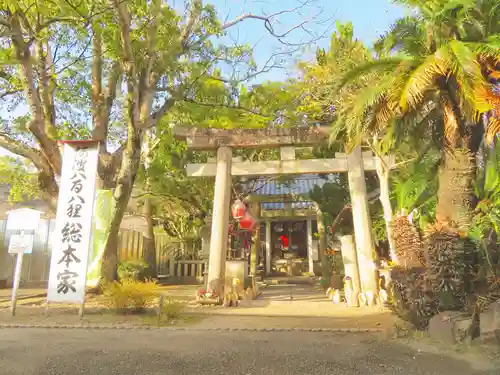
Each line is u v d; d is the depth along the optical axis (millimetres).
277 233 24422
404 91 6176
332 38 11969
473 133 6852
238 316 8086
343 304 9961
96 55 12906
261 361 4551
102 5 9930
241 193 16719
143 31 11375
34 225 8328
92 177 8508
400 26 7336
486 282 6070
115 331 6438
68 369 4230
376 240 13586
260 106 14078
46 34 10664
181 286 16156
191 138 11656
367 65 7137
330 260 16203
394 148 9250
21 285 15344
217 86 12500
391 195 11922
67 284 7902
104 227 11758
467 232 6355
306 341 5652
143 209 19594
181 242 19781
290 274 22969
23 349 5117
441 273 6164
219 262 10625
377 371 4219
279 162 11461
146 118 11383
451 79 6703
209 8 11133
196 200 17859
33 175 15148
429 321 5875
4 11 9195
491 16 6566
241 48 11836
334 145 13031
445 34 6742
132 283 8562
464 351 5039
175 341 5664
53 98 12867
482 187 7566
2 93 12539
